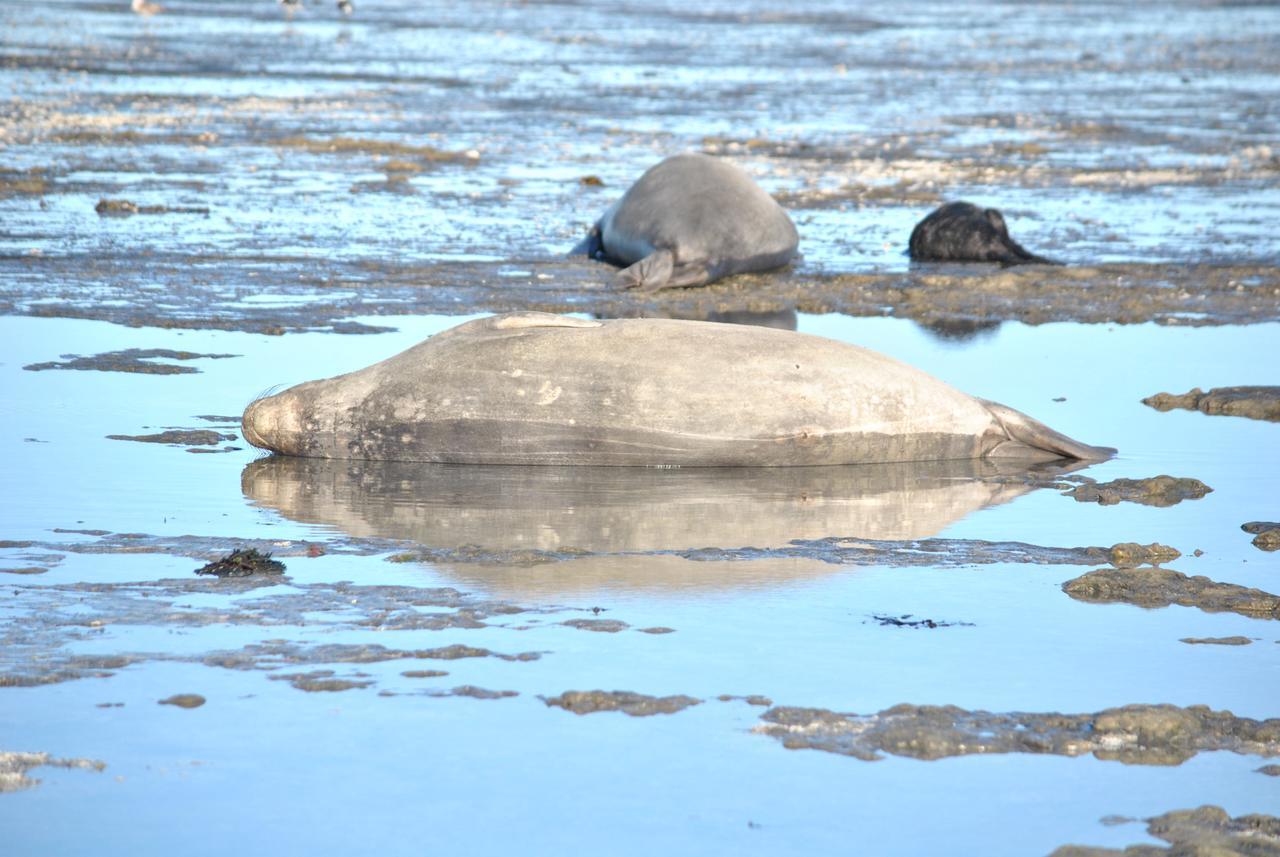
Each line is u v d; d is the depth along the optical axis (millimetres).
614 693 21016
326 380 35562
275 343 45938
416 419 34500
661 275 57219
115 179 81562
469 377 34594
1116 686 21953
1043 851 17234
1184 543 29406
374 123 112500
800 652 22906
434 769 18859
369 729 19859
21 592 24781
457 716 20297
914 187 88500
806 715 20531
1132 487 33312
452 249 64875
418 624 23625
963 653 23062
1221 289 58938
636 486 32938
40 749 19156
